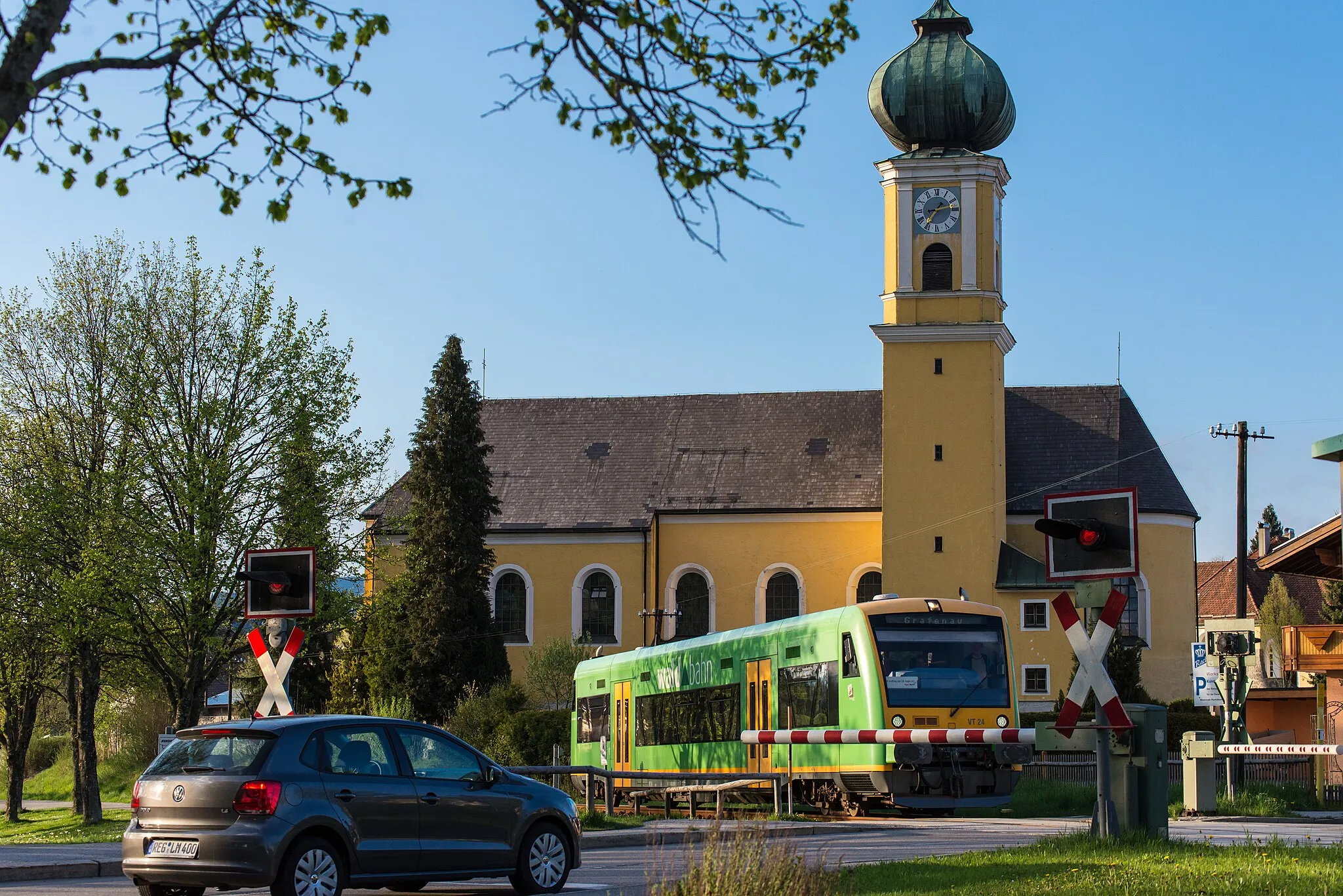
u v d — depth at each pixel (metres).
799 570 64.19
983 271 59.53
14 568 41.97
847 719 28.70
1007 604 58.16
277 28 11.40
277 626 19.73
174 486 39.28
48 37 9.98
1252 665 41.38
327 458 41.09
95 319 44.81
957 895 13.42
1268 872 13.78
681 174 10.74
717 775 27.50
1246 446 54.91
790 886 11.29
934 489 58.91
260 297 42.41
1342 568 34.94
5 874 16.67
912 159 59.97
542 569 65.88
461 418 59.84
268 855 13.62
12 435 43.06
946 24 61.50
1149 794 16.00
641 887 16.20
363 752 14.71
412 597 57.12
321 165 11.44
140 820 14.20
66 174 11.41
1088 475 62.53
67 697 52.31
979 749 27.97
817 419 68.50
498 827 15.40
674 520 65.56
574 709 42.56
